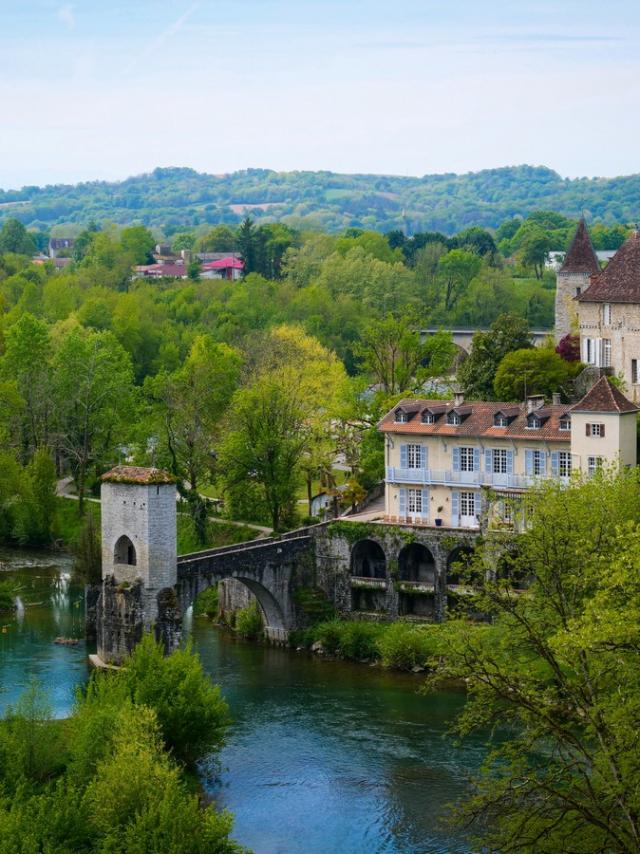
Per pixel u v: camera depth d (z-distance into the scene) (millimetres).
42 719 102875
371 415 182250
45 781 100125
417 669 140500
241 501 177500
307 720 125438
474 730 122312
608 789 74375
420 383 195000
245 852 90812
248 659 146500
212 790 109625
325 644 148625
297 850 99562
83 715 102125
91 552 164000
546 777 84188
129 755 91500
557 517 95000
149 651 113250
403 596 154125
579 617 83938
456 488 156125
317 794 108875
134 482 139250
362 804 106875
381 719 125688
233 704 130250
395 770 113312
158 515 139750
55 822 86562
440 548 151125
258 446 174250
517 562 94000
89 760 97812
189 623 162375
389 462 160500
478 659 83688
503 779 85375
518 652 98062
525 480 151500
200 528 182625
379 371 199125
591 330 179375
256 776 112375
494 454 154250
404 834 101875
